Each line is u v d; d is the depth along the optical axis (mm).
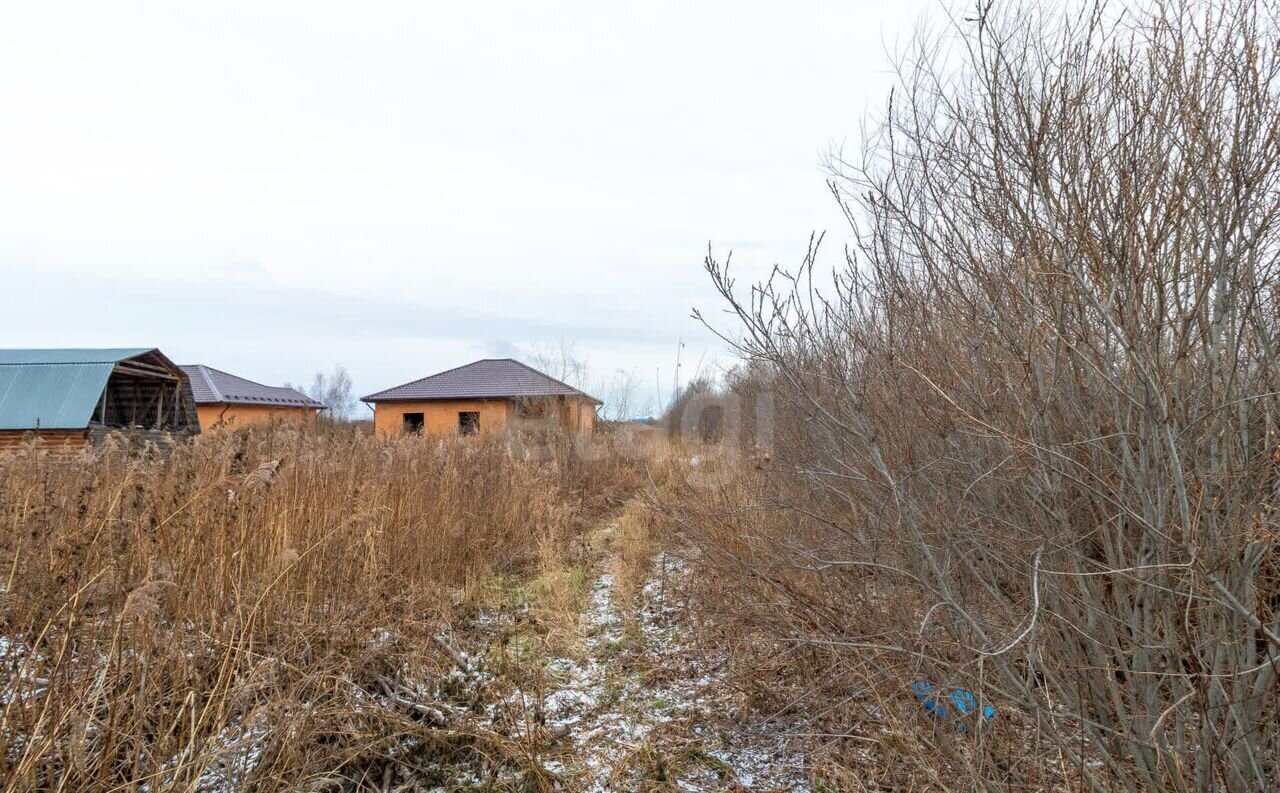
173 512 3598
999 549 2590
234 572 3691
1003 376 2504
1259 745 1968
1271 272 2133
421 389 27375
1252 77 2031
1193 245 2117
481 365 28656
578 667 4332
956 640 2381
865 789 2742
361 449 7066
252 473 3742
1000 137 2404
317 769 2697
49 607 2541
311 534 4508
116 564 2768
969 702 2508
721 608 3889
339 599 4293
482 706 3564
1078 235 2150
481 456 9242
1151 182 2137
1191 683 1934
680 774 3018
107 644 2646
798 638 3143
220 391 27875
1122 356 2209
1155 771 2039
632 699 3824
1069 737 2227
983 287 2461
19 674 2295
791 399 3342
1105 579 2367
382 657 3930
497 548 7070
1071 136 2287
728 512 4176
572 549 7641
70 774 2229
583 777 2963
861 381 2945
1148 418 2049
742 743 3295
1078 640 2375
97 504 3266
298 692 3125
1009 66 2365
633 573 6199
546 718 3500
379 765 2930
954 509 2645
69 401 15992
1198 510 1905
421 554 5559
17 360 17203
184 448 4742
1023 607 2570
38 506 3291
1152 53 2318
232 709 2633
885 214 2924
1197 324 2115
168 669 2773
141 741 2338
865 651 2855
